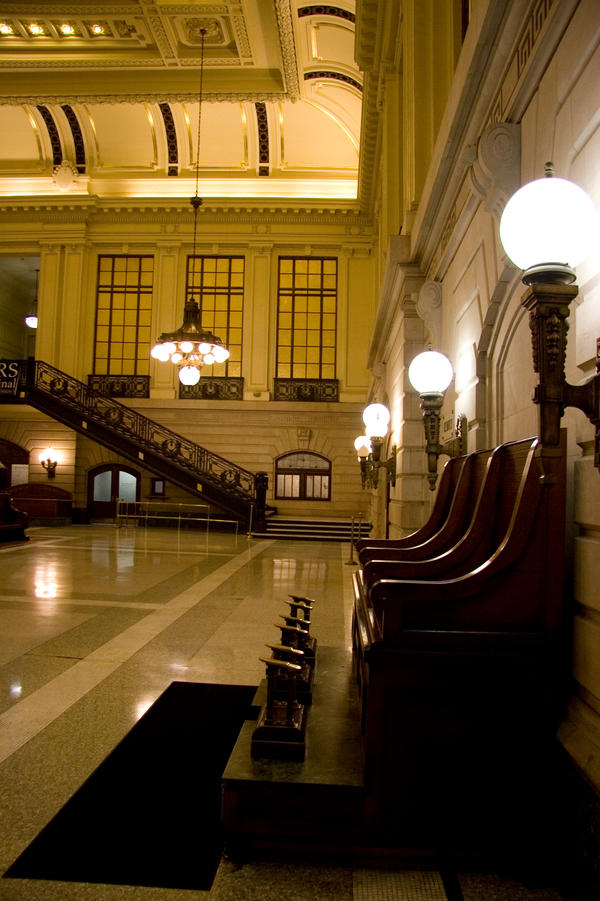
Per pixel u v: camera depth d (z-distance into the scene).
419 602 2.15
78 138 19.64
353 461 19.08
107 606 6.60
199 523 18.47
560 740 2.01
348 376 19.42
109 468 19.34
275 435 19.25
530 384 3.03
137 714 3.45
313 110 18.48
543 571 2.15
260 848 2.11
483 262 3.69
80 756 2.90
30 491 18.58
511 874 2.04
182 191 19.83
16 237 19.86
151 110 18.91
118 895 1.92
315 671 3.47
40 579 8.34
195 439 19.28
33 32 13.91
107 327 20.00
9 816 2.37
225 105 18.64
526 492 2.18
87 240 19.91
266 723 2.37
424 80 6.52
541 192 1.82
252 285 19.69
